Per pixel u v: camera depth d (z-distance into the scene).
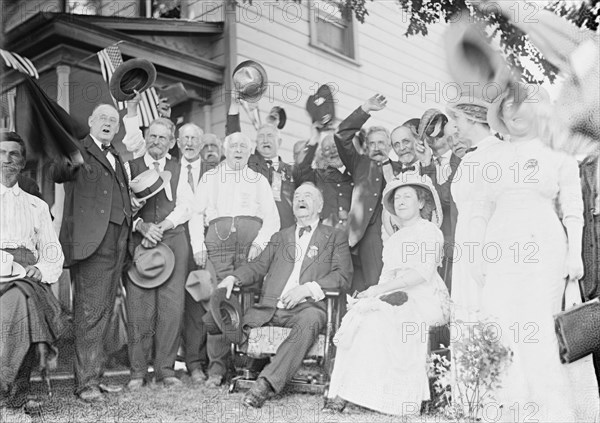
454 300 2.99
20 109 2.99
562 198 2.96
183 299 3.10
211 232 3.19
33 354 2.73
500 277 2.97
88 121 3.06
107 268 2.99
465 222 3.04
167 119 3.20
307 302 3.04
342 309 3.05
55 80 3.10
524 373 2.90
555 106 3.04
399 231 3.10
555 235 2.94
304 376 2.95
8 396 2.67
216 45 3.36
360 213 3.16
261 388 2.91
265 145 3.27
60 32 3.13
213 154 3.25
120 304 3.02
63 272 2.90
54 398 2.76
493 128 3.07
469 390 2.90
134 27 3.26
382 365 2.90
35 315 2.74
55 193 2.93
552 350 2.90
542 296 2.92
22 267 2.77
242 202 3.23
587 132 3.00
